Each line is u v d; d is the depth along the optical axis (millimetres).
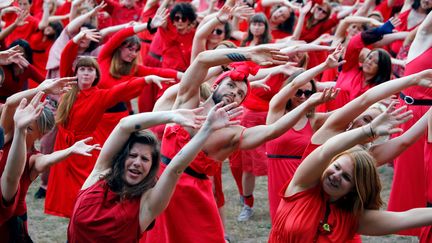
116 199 4195
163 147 5395
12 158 4332
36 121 4824
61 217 7629
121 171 4207
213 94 5152
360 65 7535
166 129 5395
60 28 11008
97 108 6977
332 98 4758
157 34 10031
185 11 8945
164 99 5840
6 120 5082
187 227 5277
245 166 7410
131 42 7621
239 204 8102
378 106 4953
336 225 4238
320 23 10188
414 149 6434
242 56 4918
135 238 4207
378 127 4023
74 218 4211
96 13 8969
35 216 7625
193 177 5273
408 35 8438
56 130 7965
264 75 6684
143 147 4203
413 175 6480
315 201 4281
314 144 4734
